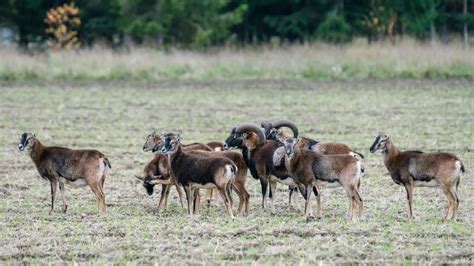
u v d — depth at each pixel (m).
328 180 61.88
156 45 191.25
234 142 66.75
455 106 119.00
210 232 55.69
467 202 66.50
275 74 158.00
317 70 156.50
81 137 99.50
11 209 64.69
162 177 66.94
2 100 129.25
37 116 115.06
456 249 51.44
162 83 151.75
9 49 165.62
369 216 61.84
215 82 152.62
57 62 159.50
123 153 90.12
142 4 199.88
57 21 190.88
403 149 89.25
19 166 83.12
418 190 71.94
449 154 60.53
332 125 105.56
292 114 115.12
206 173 62.16
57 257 50.38
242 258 50.16
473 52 154.88
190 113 117.94
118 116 115.69
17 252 51.41
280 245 52.88
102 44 194.38
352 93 133.75
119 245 52.56
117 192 72.44
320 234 55.56
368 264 48.72
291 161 62.47
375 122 107.56
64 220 60.91
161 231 56.38
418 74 151.50
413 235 55.19
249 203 68.00
